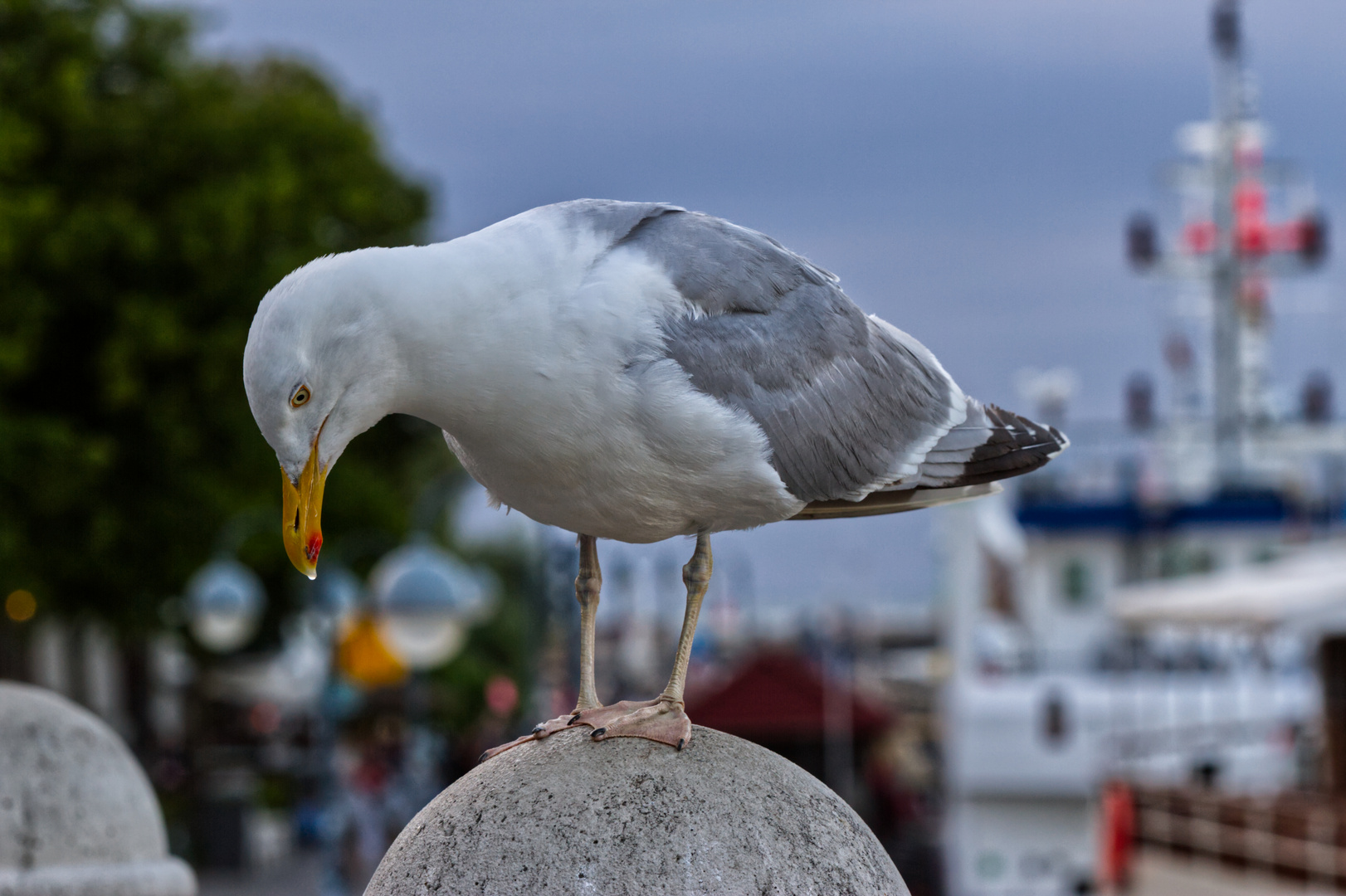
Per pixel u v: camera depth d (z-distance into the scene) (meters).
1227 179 30.34
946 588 25.52
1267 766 22.83
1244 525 27.25
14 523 19.75
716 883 3.62
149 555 21.80
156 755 27.58
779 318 4.12
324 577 22.09
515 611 49.00
